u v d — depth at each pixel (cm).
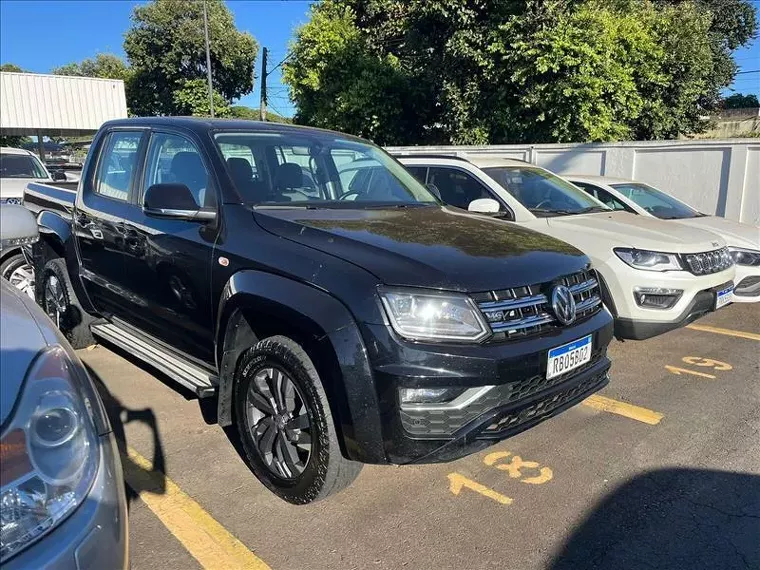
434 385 243
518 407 262
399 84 1875
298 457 286
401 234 299
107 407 401
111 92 2278
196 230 329
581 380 296
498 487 313
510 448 357
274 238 294
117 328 434
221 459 336
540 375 269
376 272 254
